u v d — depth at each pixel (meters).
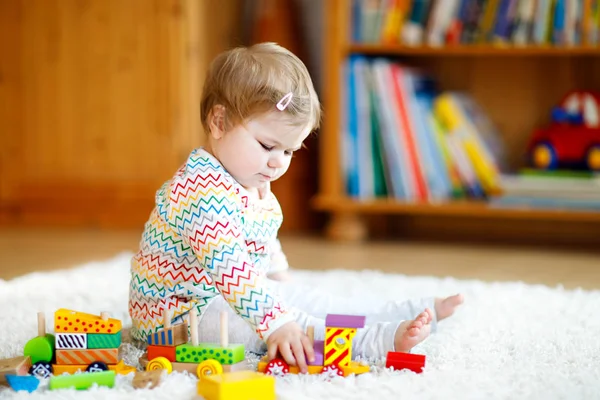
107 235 2.40
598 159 2.26
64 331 0.97
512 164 2.57
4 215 2.61
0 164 2.59
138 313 1.11
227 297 1.00
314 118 1.09
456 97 2.43
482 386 0.92
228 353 0.97
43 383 0.93
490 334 1.20
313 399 0.87
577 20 2.28
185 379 0.93
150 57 2.50
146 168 2.53
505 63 2.55
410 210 2.35
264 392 0.86
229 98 1.05
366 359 1.03
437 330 1.22
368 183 2.45
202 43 2.53
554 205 2.28
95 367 0.95
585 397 0.88
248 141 1.04
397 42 2.40
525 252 2.26
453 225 2.64
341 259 2.09
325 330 1.00
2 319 1.27
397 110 2.40
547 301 1.46
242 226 1.08
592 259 2.13
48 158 2.58
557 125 2.35
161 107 2.51
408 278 1.73
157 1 2.48
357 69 2.41
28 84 2.56
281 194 2.62
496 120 2.58
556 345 1.13
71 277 1.69
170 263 1.08
